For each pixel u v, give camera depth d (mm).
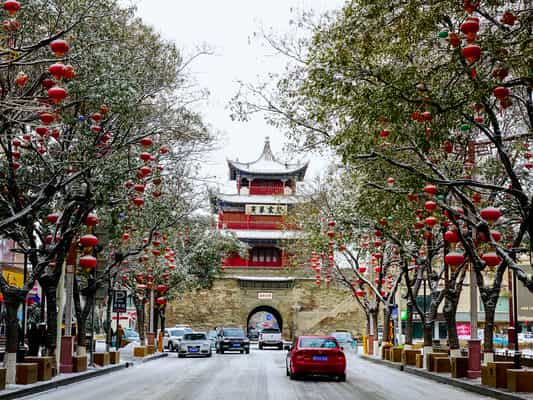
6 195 21125
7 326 19312
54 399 17203
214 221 52219
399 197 19938
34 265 20547
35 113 17125
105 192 19875
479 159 24000
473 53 11781
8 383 19062
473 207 18891
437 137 15172
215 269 54156
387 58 16594
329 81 15836
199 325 71500
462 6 14203
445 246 26047
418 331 65312
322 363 23250
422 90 14797
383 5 14633
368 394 19062
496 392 18625
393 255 39719
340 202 30844
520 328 59125
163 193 27156
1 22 15352
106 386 21047
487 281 57500
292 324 72438
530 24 14258
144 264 37031
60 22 17875
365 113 15156
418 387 21609
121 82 17859
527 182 22484
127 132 19922
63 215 20812
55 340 22625
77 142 19438
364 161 20391
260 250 77188
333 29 16078
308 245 38375
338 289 67750
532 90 15891
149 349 41281
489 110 16109
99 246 25969
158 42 21484
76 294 25797
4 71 18234
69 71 12523
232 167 78000
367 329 47031
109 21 19375
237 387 20859
